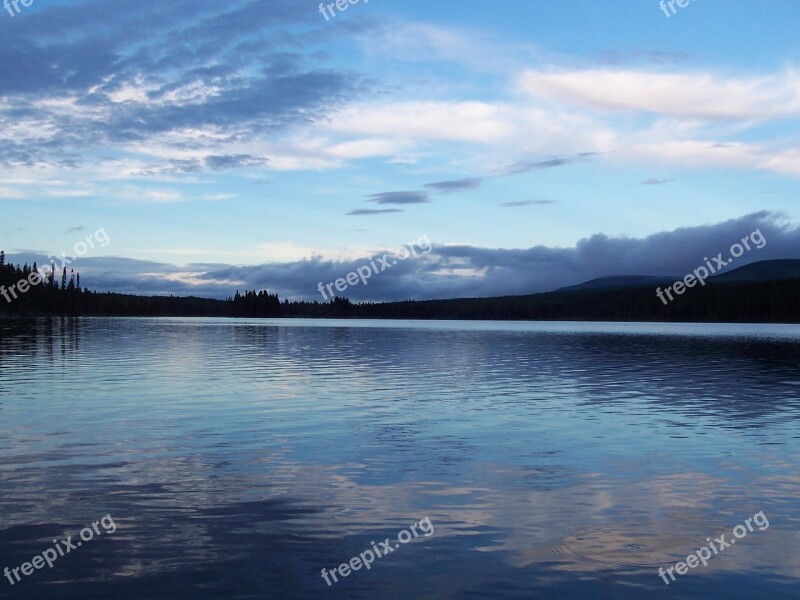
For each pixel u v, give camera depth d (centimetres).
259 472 1627
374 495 1442
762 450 1898
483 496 1438
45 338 8081
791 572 1060
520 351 6481
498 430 2195
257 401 2839
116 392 3102
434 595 974
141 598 958
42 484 1504
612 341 8588
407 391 3225
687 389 3347
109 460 1739
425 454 1833
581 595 977
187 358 5303
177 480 1548
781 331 12525
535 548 1148
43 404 2711
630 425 2297
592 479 1577
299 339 8900
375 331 12656
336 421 2353
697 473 1638
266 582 1011
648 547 1157
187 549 1132
